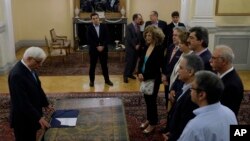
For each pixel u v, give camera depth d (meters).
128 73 6.12
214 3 6.54
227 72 2.41
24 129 2.93
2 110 4.70
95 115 3.37
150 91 3.73
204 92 1.81
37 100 2.95
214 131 1.74
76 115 3.24
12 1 8.87
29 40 9.77
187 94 2.33
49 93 5.44
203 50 2.93
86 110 3.52
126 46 6.10
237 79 2.38
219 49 2.42
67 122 3.07
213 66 2.46
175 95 2.85
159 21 6.04
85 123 3.14
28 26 9.66
